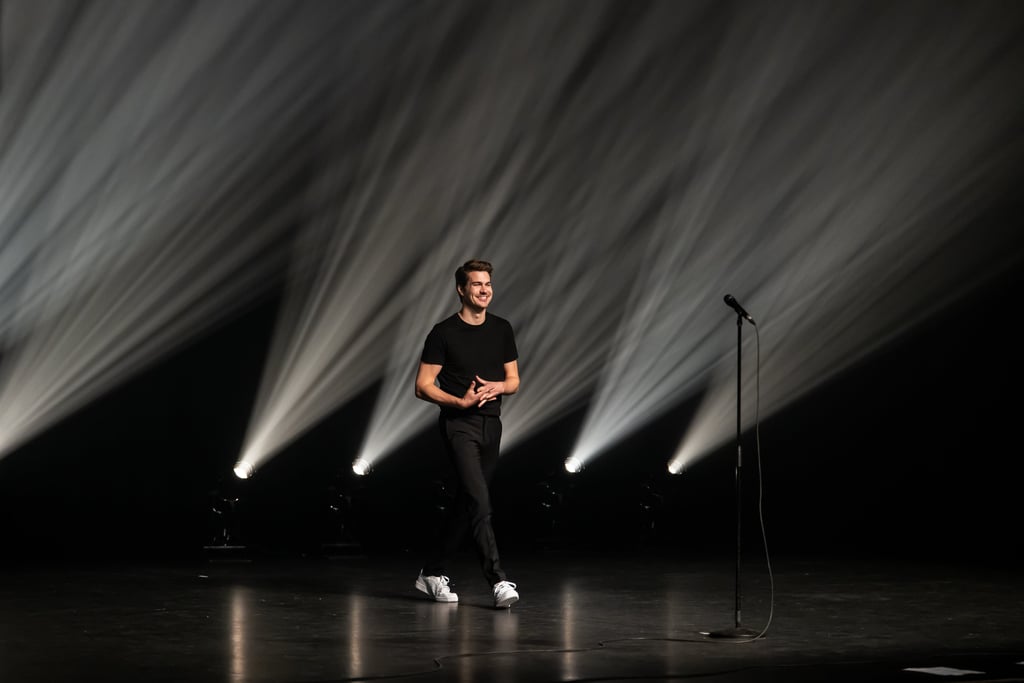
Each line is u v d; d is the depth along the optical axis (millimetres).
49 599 5391
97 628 4438
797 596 5641
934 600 5461
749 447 10539
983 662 3707
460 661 3691
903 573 6871
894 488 10477
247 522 9445
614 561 7844
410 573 6816
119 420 9258
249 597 5504
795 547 9266
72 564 7312
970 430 10031
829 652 3910
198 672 3480
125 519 9336
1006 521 9820
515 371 5363
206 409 9453
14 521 9039
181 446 9445
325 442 9688
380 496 9789
